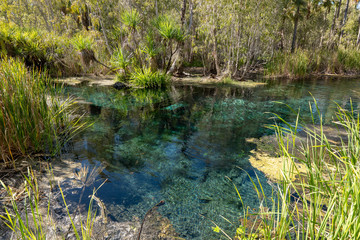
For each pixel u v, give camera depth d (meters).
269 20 8.56
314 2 18.14
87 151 2.89
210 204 1.96
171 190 2.16
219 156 2.86
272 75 10.05
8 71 2.70
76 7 10.12
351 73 11.28
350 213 1.13
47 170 2.41
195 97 6.00
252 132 3.66
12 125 2.58
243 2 7.91
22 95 2.72
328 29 20.36
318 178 1.45
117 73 8.12
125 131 3.62
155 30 8.84
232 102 5.51
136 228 1.69
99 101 5.36
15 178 2.25
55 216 1.78
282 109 4.96
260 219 1.78
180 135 3.52
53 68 8.55
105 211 1.85
